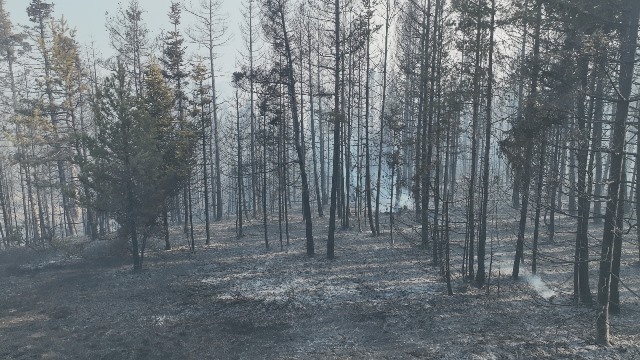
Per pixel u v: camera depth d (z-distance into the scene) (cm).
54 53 3005
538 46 1531
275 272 2231
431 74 2094
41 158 3177
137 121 2358
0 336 1650
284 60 2558
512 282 1928
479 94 1734
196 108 2892
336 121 2347
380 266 2228
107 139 2328
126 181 2356
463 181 2322
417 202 2905
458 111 1808
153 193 2434
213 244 3009
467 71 1736
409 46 2898
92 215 3152
